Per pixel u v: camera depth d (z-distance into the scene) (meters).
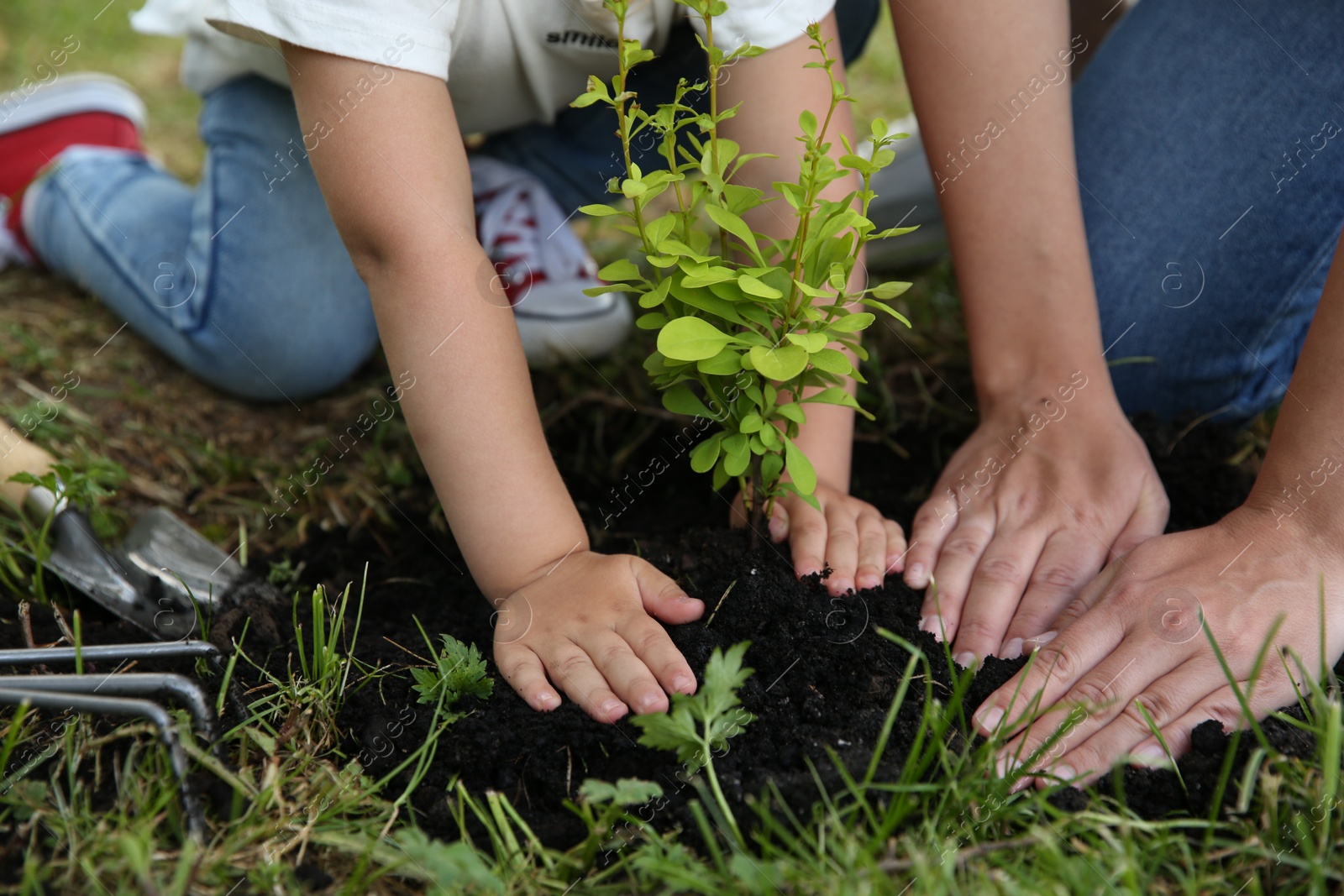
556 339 2.18
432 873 1.07
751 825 1.14
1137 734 1.21
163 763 1.19
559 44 1.79
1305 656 1.27
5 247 2.62
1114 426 1.62
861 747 1.22
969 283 1.71
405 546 1.83
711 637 1.35
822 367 1.18
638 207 1.21
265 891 1.07
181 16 2.07
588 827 1.15
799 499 1.56
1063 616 1.42
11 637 1.47
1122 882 1.05
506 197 2.25
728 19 1.45
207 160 2.20
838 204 1.24
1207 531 1.41
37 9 3.78
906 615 1.42
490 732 1.26
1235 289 1.82
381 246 1.31
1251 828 1.12
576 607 1.35
